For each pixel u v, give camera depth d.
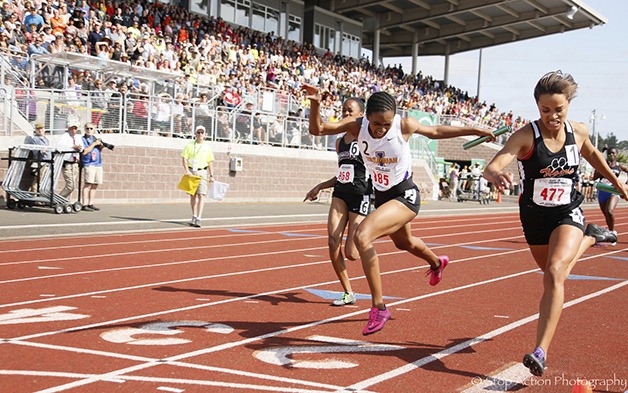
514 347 5.12
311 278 8.30
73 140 15.53
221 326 5.57
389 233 5.15
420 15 41.25
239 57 27.73
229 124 21.83
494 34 46.97
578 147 4.50
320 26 40.09
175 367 4.32
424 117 31.59
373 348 4.99
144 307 6.23
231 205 20.66
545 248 4.68
